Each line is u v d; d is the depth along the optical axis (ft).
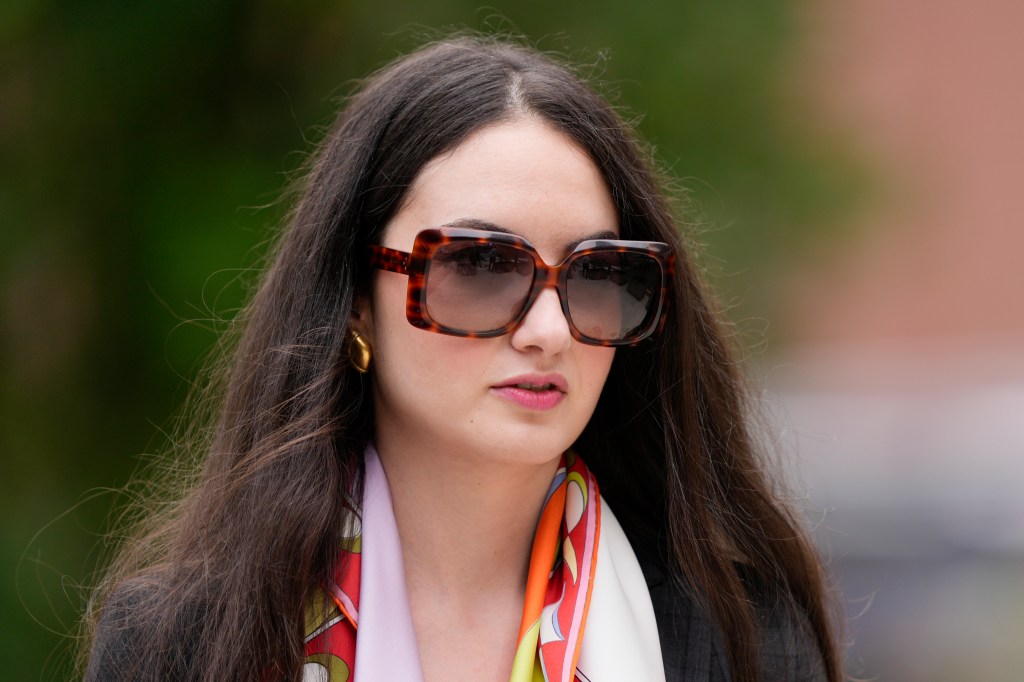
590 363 19.81
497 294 18.86
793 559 23.30
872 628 59.41
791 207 46.91
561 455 22.24
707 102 46.24
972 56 144.25
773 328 48.19
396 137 19.99
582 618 20.21
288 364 20.88
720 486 22.70
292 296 21.24
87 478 43.50
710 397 22.75
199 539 20.90
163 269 41.91
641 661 20.29
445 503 20.38
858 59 50.80
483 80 19.88
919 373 122.83
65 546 42.50
